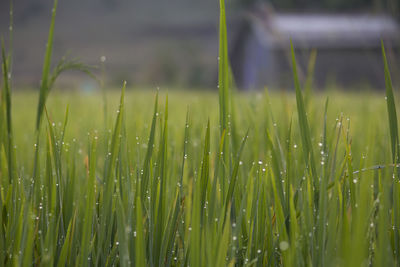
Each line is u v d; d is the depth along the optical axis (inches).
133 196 64.7
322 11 1269.7
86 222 62.7
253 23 1168.8
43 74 73.7
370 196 66.4
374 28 869.2
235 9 1893.5
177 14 5728.3
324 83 1062.4
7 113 72.3
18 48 3956.7
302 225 63.8
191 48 2319.1
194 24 5137.8
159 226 64.4
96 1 6097.4
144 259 60.7
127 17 5620.1
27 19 5142.7
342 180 68.1
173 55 2105.1
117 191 63.9
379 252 58.6
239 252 65.0
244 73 1318.9
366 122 98.7
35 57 3695.9
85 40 4485.7
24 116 178.4
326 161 67.0
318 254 61.9
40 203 68.0
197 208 60.4
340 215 64.3
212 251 62.0
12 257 63.9
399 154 65.7
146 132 76.6
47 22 5147.6
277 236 64.9
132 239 63.7
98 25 5201.8
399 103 79.3
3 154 71.8
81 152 83.4
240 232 65.1
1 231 64.6
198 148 81.2
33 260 65.7
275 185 64.7
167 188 71.1
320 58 1056.8
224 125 66.0
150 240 64.0
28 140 100.4
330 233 60.7
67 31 4832.7
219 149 64.4
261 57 1140.5
